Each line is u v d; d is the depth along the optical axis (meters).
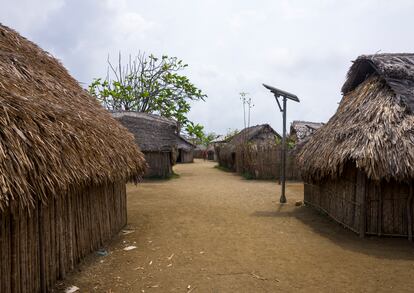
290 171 17.39
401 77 7.30
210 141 52.22
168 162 18.66
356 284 4.38
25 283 3.75
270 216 8.46
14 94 3.62
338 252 5.64
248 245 6.07
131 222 7.87
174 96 25.56
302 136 20.28
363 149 6.02
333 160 6.59
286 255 5.52
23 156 3.14
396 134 6.10
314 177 8.16
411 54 8.49
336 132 7.39
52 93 5.01
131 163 6.35
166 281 4.51
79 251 5.11
